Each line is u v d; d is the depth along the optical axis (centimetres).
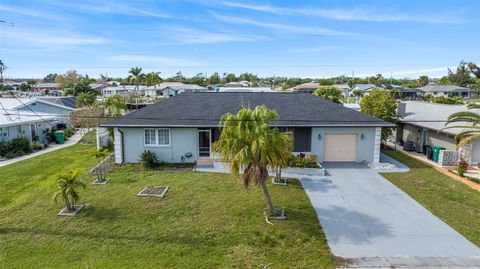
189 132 1911
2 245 983
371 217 1208
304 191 1477
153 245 988
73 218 1167
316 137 1948
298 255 947
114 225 1115
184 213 1213
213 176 1681
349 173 1766
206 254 942
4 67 2406
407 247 999
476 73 9150
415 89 7825
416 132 2423
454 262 924
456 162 1927
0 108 3119
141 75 7100
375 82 10975
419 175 1742
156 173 1738
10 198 1392
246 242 1009
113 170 1805
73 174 1238
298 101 2220
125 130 1908
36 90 9331
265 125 1112
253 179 1152
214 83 10756
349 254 958
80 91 7556
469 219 1194
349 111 2072
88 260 908
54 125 3222
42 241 1008
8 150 2241
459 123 2016
